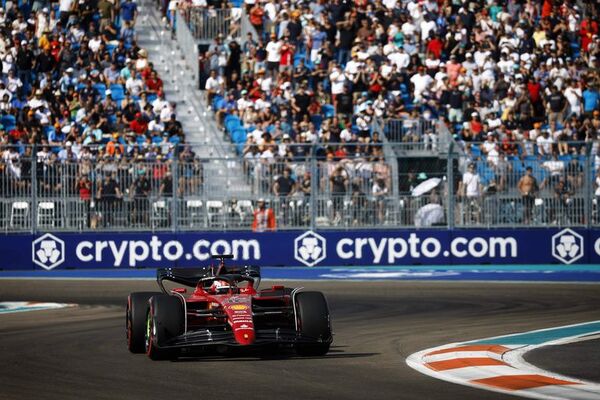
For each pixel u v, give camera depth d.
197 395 35.00
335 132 104.00
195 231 92.06
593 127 108.19
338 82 111.19
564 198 93.38
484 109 113.00
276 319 49.25
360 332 52.94
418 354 44.38
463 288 75.88
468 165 93.44
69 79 108.56
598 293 71.81
